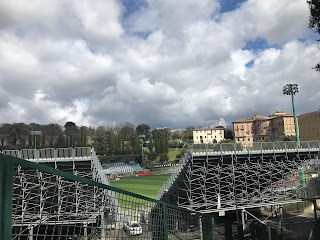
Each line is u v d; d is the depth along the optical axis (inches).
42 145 4965.6
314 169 1920.5
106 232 175.6
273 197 1701.5
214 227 335.6
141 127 7327.8
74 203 175.8
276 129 6058.1
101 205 180.4
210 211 1525.6
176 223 258.4
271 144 1707.7
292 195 1721.2
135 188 2768.2
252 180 1795.0
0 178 101.6
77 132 6048.2
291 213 1862.7
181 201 1706.4
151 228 210.4
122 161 5659.5
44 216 157.4
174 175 1584.6
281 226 1362.0
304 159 1889.8
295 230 1409.9
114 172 4650.6
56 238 151.1
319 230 1038.4
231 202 1649.9
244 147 1624.0
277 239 557.6
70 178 148.6
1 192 101.7
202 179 1628.9
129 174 4379.9
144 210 209.6
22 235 136.6
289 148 1753.2
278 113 6501.0
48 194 172.7
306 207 1903.3
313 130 4803.2
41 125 5669.3
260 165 1728.6
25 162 116.3
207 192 1787.6
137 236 193.9
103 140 6013.8
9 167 106.7
